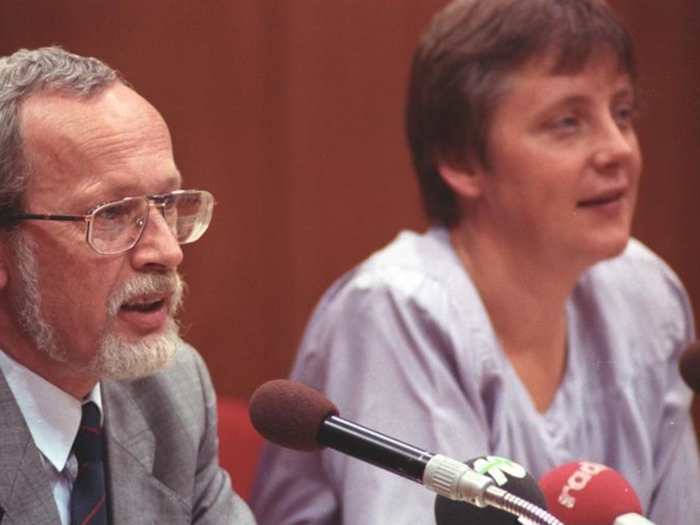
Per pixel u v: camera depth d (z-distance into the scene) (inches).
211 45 382.6
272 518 243.8
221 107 383.6
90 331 172.7
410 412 224.2
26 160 169.8
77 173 169.6
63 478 181.6
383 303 231.1
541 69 228.2
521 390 233.5
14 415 176.1
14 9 374.0
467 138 234.7
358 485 217.9
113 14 376.5
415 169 248.4
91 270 170.7
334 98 388.5
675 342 260.8
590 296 253.3
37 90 170.9
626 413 246.7
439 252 239.8
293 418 152.3
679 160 401.7
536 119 229.1
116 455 187.8
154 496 189.2
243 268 386.3
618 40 230.1
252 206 386.3
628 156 230.1
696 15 397.1
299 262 387.9
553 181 229.6
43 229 170.4
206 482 202.8
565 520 175.5
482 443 226.5
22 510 172.7
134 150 171.9
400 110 390.0
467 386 228.5
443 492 141.9
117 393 192.5
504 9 230.4
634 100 240.7
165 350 175.2
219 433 250.5
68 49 374.6
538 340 242.4
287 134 386.3
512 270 237.9
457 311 231.8
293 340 387.2
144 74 378.6
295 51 385.1
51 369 178.5
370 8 388.5
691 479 257.4
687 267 404.5
